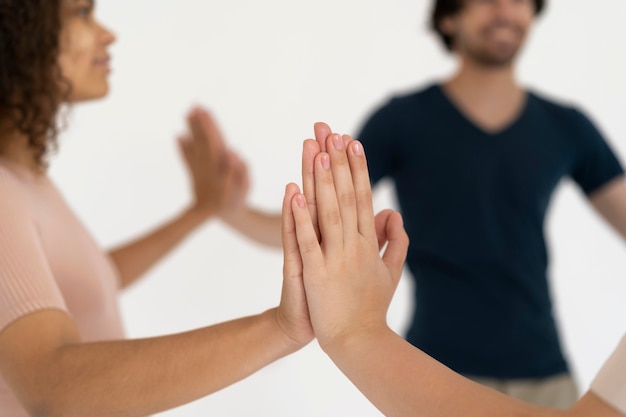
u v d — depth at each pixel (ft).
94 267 5.58
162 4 10.25
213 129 7.04
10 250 4.93
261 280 10.30
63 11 5.49
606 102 10.43
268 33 10.40
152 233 6.87
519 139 7.52
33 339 4.80
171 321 10.28
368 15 10.44
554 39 10.43
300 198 4.54
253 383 10.32
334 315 4.59
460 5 7.59
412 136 7.57
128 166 10.25
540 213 7.50
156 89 10.27
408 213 7.61
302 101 10.49
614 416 3.82
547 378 7.33
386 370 4.34
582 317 10.50
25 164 5.53
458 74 7.69
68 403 4.69
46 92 5.44
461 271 7.38
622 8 10.34
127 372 4.68
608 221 7.91
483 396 4.09
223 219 7.20
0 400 5.23
